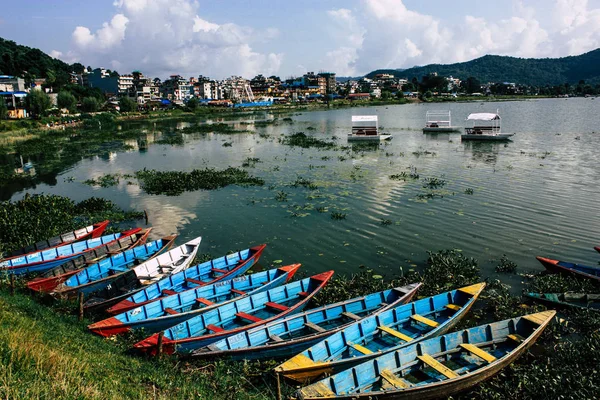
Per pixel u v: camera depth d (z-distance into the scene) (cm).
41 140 6606
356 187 3177
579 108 12331
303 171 3834
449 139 5825
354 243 2125
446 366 1124
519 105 14612
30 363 909
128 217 2627
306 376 1055
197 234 2327
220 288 1605
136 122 10656
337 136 6494
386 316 1322
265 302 1503
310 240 2183
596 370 1082
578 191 2872
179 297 1501
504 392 1058
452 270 1747
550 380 1045
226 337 1245
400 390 947
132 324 1318
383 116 10825
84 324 1377
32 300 1541
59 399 786
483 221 2350
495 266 1819
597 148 4628
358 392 994
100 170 4284
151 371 1073
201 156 4947
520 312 1442
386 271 1831
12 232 2261
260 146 5634
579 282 1592
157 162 4644
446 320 1305
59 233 2320
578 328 1344
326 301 1559
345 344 1202
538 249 1964
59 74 15800
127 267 1884
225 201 2923
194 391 986
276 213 2627
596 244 1992
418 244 2084
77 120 9712
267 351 1176
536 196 2780
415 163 4062
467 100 19588
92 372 970
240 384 1076
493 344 1205
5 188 3609
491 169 3675
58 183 3734
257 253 1903
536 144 5062
